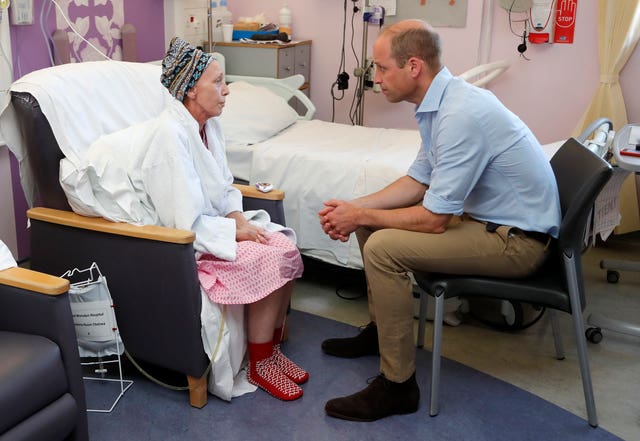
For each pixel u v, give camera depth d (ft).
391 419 6.52
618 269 9.90
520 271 6.43
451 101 6.25
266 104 10.42
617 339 8.24
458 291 6.39
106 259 6.49
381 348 6.53
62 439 5.25
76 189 6.43
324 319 8.48
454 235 6.39
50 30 9.09
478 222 6.61
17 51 8.63
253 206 7.68
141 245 6.26
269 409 6.61
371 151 9.39
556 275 6.63
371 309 7.44
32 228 6.85
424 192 7.22
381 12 12.75
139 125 6.90
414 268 6.39
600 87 11.66
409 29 6.35
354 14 13.43
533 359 7.70
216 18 13.05
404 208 6.72
